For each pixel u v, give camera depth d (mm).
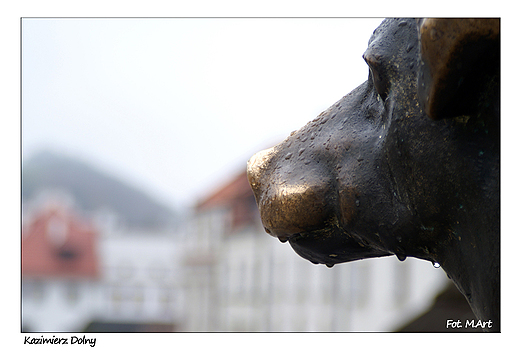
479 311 980
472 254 956
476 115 892
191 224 19688
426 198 958
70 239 22516
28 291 20875
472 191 917
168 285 18984
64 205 23469
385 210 1012
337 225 1091
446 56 818
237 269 16188
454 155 914
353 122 1070
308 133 1133
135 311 19531
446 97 852
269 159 1162
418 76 884
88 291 20688
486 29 797
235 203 17844
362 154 1030
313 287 12328
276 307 13758
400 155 961
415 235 1006
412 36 945
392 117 959
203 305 17484
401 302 8562
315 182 1070
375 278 9297
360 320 9844
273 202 1102
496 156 902
